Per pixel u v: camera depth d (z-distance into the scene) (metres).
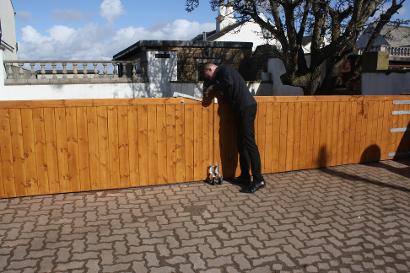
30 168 5.06
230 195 5.26
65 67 16.77
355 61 11.85
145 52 17.50
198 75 18.89
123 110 5.29
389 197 5.23
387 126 7.06
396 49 23.62
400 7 10.70
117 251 3.67
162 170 5.61
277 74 15.21
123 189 5.47
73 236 3.97
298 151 6.38
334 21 11.08
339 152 6.72
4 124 4.88
